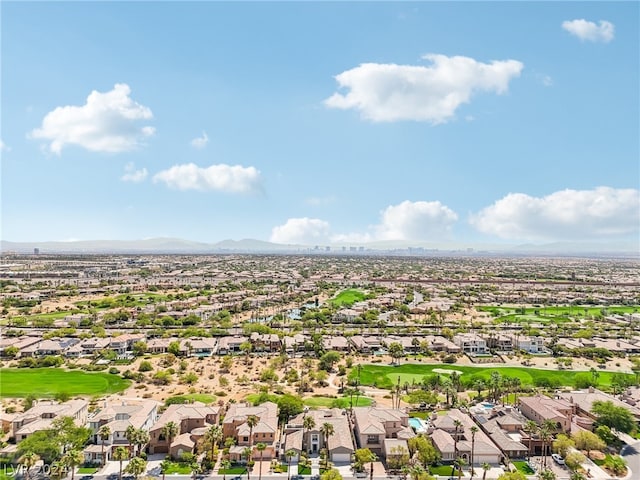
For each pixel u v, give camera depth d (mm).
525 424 129875
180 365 196375
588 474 112125
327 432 117438
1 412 142875
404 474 106750
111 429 119625
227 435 126562
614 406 136500
